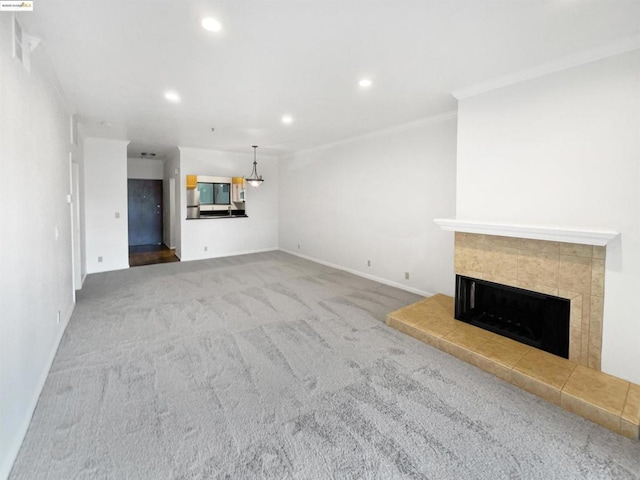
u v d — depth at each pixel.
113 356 2.86
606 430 2.04
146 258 7.45
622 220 2.41
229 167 7.64
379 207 5.45
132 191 9.22
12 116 1.80
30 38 2.18
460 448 1.87
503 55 2.54
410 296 4.72
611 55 2.39
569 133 2.63
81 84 3.18
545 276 2.81
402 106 3.93
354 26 2.14
